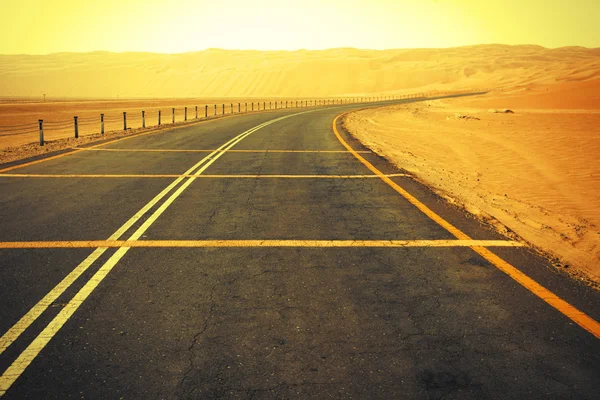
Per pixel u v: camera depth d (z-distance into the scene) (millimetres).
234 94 187875
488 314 3602
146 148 14422
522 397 2598
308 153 13555
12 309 3609
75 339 3174
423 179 9703
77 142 16078
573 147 14367
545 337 3260
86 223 6012
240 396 2582
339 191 8234
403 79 181125
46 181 8891
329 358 2969
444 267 4598
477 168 11898
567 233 6129
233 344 3125
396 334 3281
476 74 180250
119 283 4117
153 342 3145
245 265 4582
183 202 7246
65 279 4191
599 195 8758
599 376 2803
